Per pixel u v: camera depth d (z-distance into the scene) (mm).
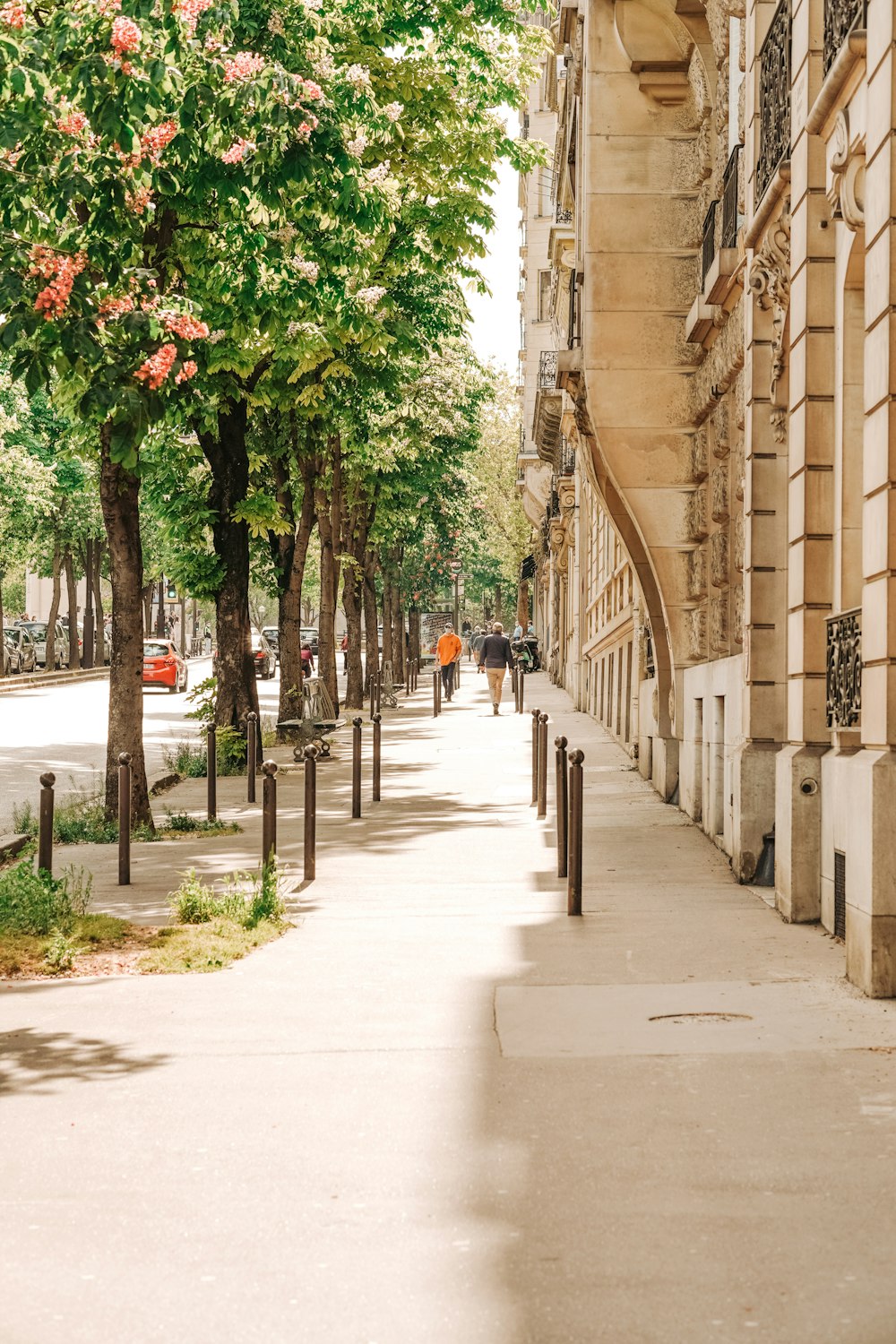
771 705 12789
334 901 11812
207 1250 4652
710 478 17641
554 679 58156
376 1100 6254
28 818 16938
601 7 18781
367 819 17641
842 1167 5332
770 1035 7227
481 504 54688
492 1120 5953
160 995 8438
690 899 11812
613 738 29297
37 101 10742
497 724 34125
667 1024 7504
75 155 10953
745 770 12656
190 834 16375
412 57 20625
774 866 12211
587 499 38375
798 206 10805
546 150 21938
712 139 17406
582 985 8516
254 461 27844
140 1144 5723
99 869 13789
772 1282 4340
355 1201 5066
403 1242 4691
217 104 11367
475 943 9945
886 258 8141
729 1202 4992
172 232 14688
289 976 8945
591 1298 4246
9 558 55750
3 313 10461
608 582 30688
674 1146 5586
